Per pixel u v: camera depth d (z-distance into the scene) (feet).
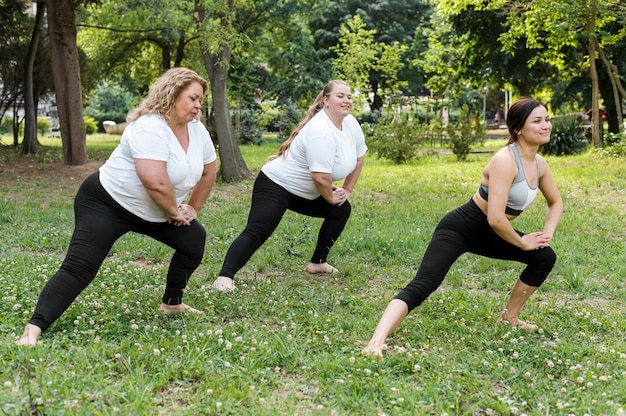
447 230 16.29
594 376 13.64
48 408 10.82
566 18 61.26
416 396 12.41
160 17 56.18
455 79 104.83
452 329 17.08
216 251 26.55
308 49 126.31
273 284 21.58
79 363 12.98
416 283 15.67
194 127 16.15
